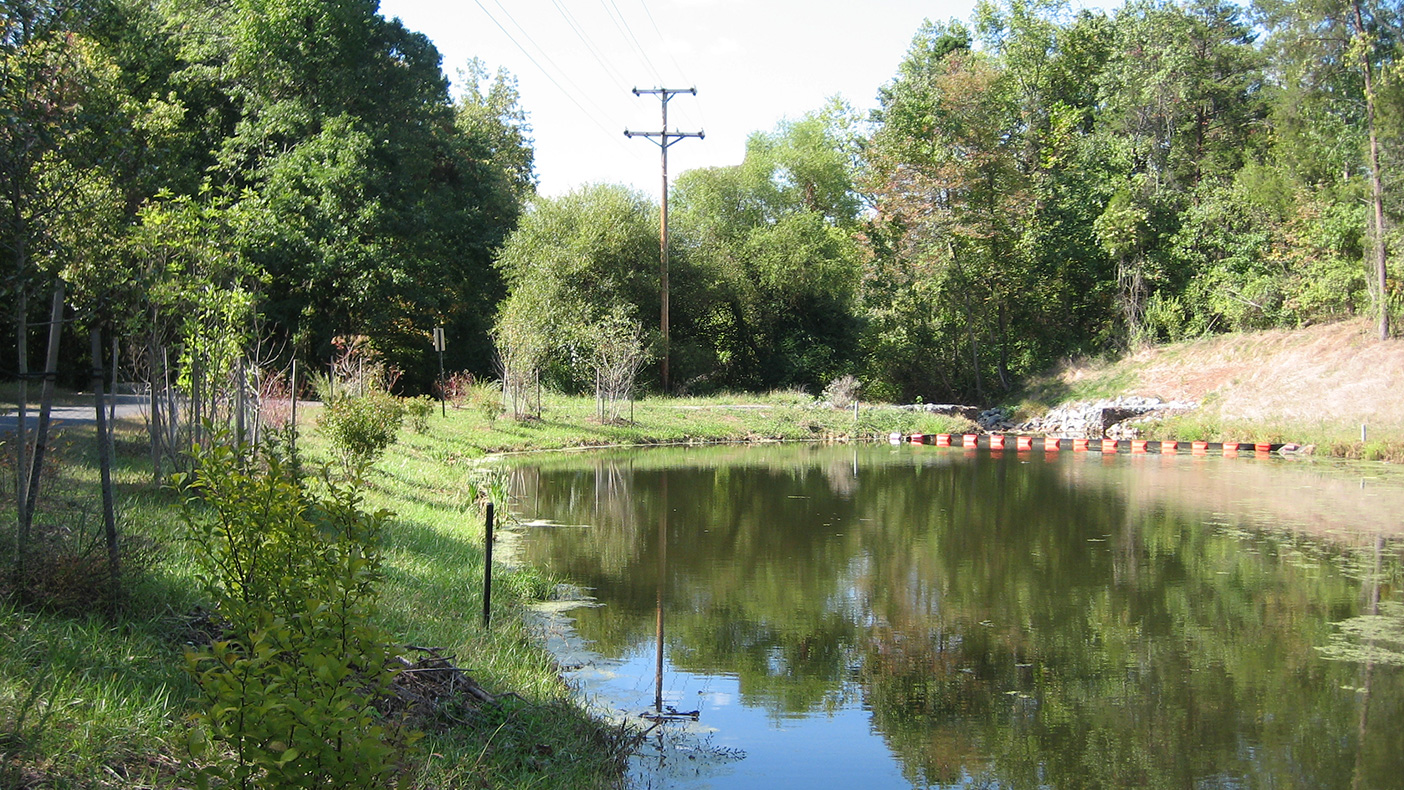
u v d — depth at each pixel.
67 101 6.65
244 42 31.55
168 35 32.91
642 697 8.25
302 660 4.10
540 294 38.31
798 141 55.97
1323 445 30.33
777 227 46.94
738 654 9.70
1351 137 34.34
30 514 6.22
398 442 21.30
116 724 4.78
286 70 32.03
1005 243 43.97
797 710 8.24
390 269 32.06
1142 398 37.84
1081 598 12.14
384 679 4.30
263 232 29.83
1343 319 35.72
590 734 6.82
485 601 9.01
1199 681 9.18
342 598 4.34
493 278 41.34
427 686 6.45
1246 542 15.71
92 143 6.88
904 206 43.53
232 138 32.53
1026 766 7.25
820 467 25.86
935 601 11.91
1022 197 43.31
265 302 30.92
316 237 31.58
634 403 36.69
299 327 32.62
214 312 11.10
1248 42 42.31
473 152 41.06
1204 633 10.70
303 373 32.91
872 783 6.87
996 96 43.41
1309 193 36.25
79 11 6.80
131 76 29.27
